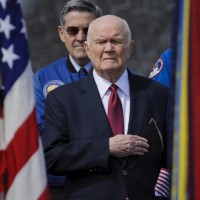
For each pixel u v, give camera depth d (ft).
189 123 34.83
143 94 44.21
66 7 50.39
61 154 42.57
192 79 34.86
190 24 35.09
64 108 43.70
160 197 45.29
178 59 35.50
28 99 37.06
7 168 36.96
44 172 37.09
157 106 44.06
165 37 102.63
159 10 103.04
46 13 107.65
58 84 50.14
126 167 42.63
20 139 36.81
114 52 43.50
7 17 37.22
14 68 37.01
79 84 44.50
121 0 102.99
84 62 50.39
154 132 43.47
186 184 34.88
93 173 42.73
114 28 43.52
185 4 35.24
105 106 43.86
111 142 42.34
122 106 43.91
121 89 44.16
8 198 36.91
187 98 34.96
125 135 42.50
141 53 102.22
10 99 36.96
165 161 44.09
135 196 42.45
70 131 43.21
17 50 37.17
